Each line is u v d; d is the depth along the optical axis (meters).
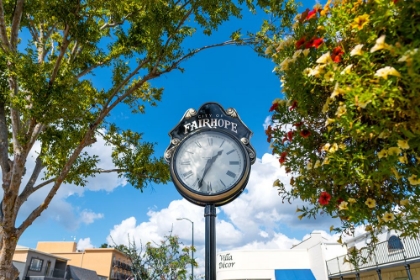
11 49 6.47
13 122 6.56
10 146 8.55
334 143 1.82
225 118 3.99
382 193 1.98
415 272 14.84
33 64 5.82
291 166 2.38
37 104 5.71
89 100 8.31
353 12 1.77
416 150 1.75
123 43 7.31
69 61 8.00
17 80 6.43
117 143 8.92
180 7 6.86
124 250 7.56
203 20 7.19
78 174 8.20
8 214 5.97
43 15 6.66
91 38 6.60
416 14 1.46
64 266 36.31
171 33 6.62
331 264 19.81
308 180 2.24
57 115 5.94
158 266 7.48
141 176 8.77
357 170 1.73
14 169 6.16
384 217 1.95
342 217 2.20
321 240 22.73
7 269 5.75
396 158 1.61
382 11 1.51
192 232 19.28
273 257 23.34
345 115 1.60
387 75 1.41
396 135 1.58
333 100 1.79
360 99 1.46
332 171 1.83
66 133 7.56
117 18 7.15
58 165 7.78
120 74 7.93
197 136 3.78
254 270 22.97
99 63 8.43
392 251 14.09
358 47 1.53
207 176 3.54
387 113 1.58
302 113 2.04
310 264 22.91
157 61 6.91
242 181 3.48
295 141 2.25
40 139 7.66
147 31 6.82
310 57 1.98
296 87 1.95
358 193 1.99
